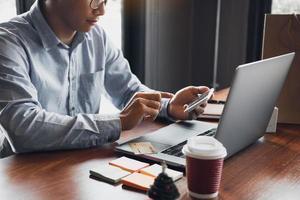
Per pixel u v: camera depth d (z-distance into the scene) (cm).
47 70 143
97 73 161
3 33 132
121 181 92
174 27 299
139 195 86
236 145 107
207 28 317
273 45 141
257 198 86
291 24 138
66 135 113
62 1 136
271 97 119
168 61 298
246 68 92
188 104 140
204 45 319
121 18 256
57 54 144
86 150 115
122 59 173
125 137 126
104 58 164
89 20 136
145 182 90
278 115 144
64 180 94
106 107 202
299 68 139
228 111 94
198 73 326
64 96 149
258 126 119
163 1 281
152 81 283
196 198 84
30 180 94
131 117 121
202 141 86
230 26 313
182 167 98
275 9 300
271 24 140
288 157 111
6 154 136
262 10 299
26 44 136
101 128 117
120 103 170
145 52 269
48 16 142
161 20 283
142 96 127
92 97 160
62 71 147
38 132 112
